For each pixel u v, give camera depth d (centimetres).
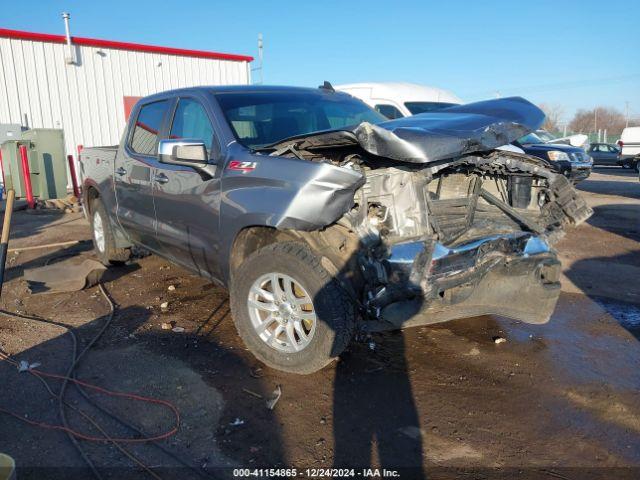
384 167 344
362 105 529
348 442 296
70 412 324
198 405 331
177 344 421
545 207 423
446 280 338
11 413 321
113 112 1770
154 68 1842
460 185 414
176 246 454
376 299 327
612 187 1802
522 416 325
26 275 581
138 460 279
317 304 332
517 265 384
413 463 279
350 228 325
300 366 348
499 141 349
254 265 362
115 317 482
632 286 596
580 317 496
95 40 1692
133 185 514
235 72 2055
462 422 318
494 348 421
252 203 351
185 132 457
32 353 405
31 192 1184
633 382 369
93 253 736
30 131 1298
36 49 1602
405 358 400
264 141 415
